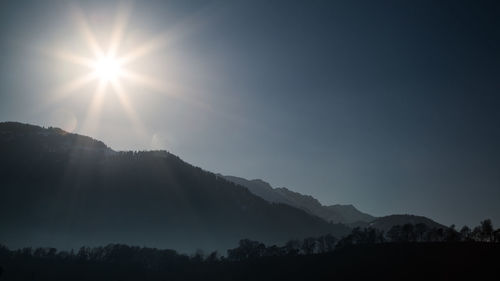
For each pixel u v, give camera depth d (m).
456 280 162.00
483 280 158.50
